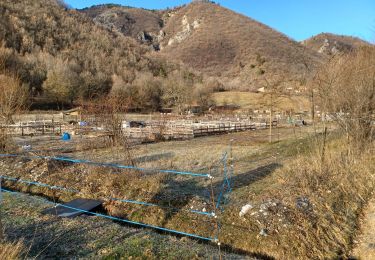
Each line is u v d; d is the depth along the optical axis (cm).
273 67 8706
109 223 598
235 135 2162
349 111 897
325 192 663
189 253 478
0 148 1150
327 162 800
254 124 2802
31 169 920
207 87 7369
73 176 852
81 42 9731
